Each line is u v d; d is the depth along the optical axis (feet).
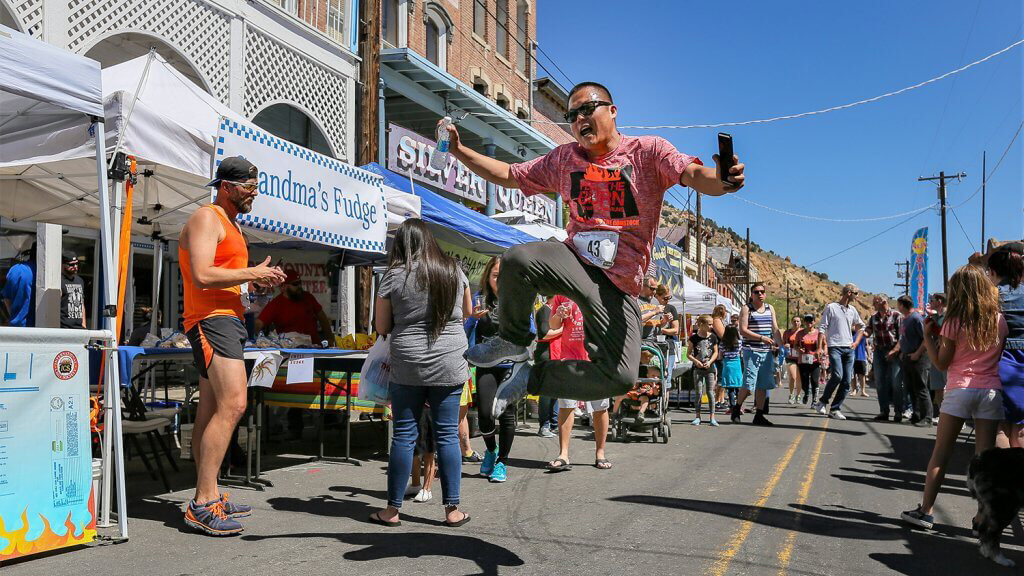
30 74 12.60
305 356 19.22
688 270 127.34
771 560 12.46
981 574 12.02
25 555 12.14
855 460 23.77
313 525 14.48
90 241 34.32
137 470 20.17
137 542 13.12
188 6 31.81
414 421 14.71
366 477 19.66
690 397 44.65
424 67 45.11
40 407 12.24
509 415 19.36
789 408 45.50
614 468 21.62
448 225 30.12
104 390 13.65
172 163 16.24
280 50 37.50
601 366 9.49
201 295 13.89
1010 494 12.49
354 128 43.11
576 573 11.62
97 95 13.79
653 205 9.42
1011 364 14.39
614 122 9.55
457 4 57.93
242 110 34.91
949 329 14.85
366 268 38.70
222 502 13.99
